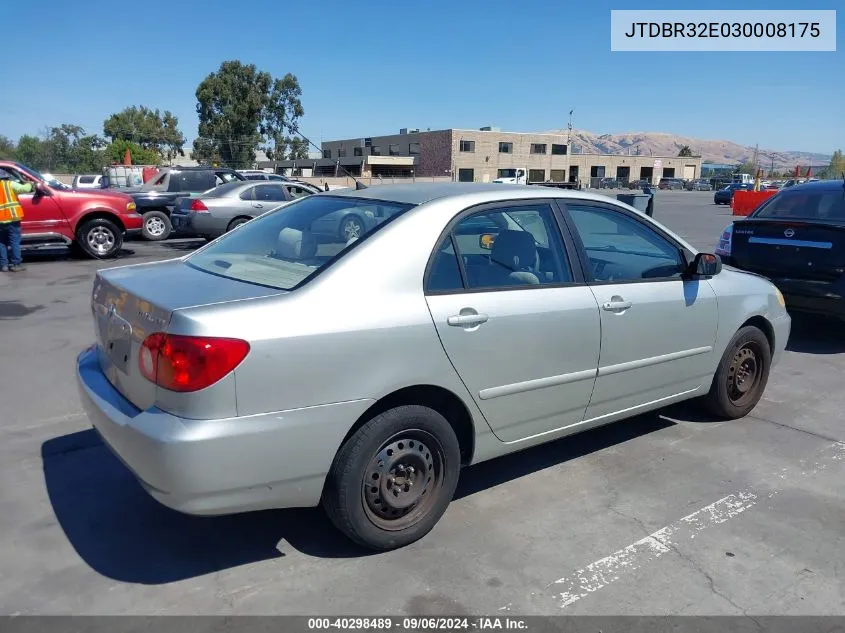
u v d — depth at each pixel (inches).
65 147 3235.7
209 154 2664.9
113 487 158.6
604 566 130.8
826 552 137.1
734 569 130.8
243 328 111.9
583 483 164.9
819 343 303.3
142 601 118.5
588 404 161.5
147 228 678.5
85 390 133.2
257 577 125.9
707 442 190.2
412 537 135.7
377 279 127.0
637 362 168.2
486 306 138.3
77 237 519.8
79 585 122.6
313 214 153.6
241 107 2645.2
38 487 157.9
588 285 158.2
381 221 136.8
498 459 178.2
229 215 571.8
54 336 290.4
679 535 142.3
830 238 271.6
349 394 121.3
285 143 2864.2
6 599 118.3
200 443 108.5
